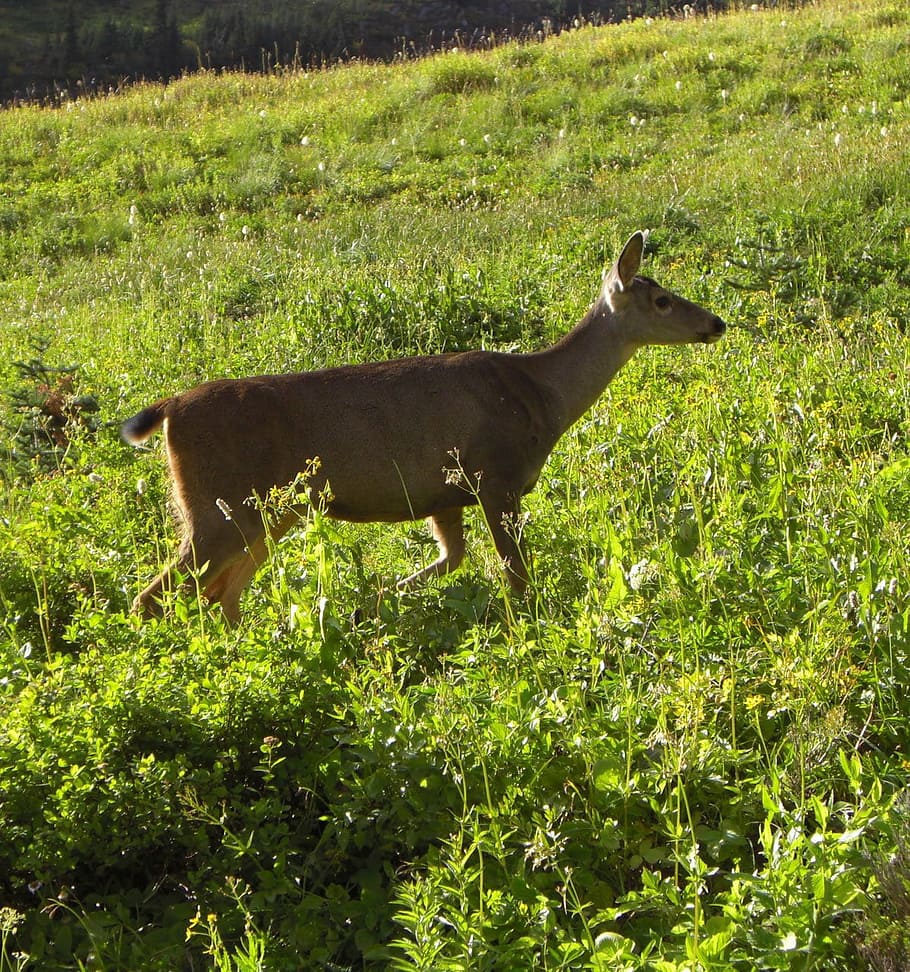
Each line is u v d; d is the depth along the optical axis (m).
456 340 18.80
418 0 97.62
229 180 36.84
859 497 9.54
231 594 10.60
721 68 40.97
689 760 6.80
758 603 8.25
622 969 5.56
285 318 19.97
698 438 12.18
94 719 7.11
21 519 11.64
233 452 10.31
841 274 19.92
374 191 34.28
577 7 93.56
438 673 8.34
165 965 6.25
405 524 12.05
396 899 6.54
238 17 93.25
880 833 6.27
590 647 7.78
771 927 5.75
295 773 7.37
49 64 89.12
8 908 6.27
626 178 31.05
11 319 24.70
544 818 6.82
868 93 36.19
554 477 12.15
